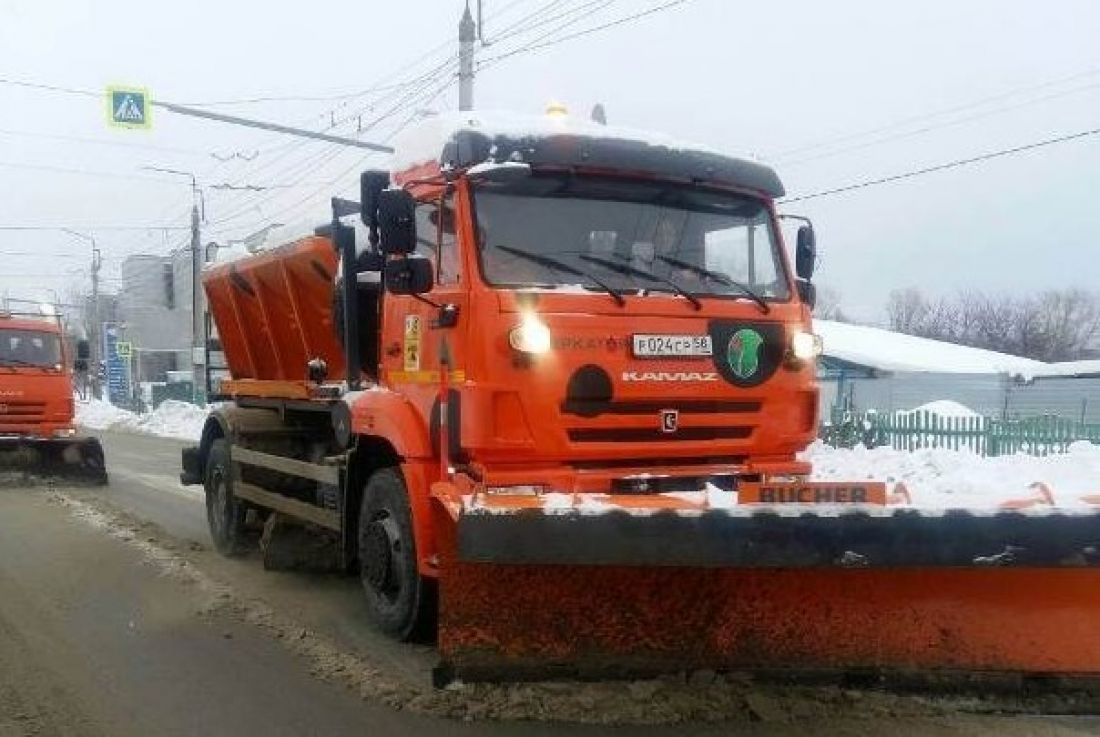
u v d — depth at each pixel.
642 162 5.77
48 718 4.85
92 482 15.02
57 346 15.41
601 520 4.30
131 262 47.22
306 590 7.52
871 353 31.53
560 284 5.46
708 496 4.50
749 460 5.88
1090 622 4.57
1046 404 27.44
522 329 5.21
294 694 5.17
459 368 5.33
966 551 4.25
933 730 4.43
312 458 7.92
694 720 4.52
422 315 5.74
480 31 18.80
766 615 4.67
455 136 5.56
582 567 4.62
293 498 7.81
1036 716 4.59
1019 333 68.44
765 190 6.20
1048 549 4.25
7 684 5.36
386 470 6.21
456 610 4.59
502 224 5.49
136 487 14.66
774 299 6.05
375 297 6.69
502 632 4.61
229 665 5.68
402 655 5.78
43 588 7.62
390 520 6.07
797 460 6.10
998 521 4.25
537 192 5.61
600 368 5.36
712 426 5.70
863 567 4.29
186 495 13.65
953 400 28.47
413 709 4.84
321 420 7.93
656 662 4.67
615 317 5.43
